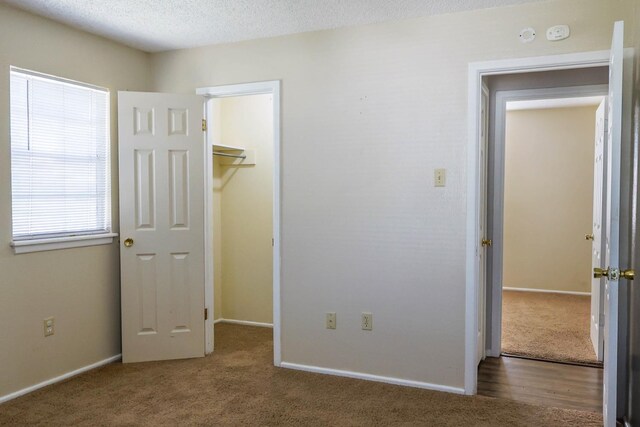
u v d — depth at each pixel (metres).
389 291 3.29
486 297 3.90
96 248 3.57
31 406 2.90
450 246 3.12
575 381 3.38
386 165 3.26
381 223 3.29
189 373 3.46
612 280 2.18
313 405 2.94
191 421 2.73
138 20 3.21
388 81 3.23
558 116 6.23
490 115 3.84
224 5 2.95
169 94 3.69
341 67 3.36
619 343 2.81
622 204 2.78
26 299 3.07
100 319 3.62
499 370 3.59
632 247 2.63
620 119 2.17
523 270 6.47
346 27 3.33
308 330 3.52
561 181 6.26
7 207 2.95
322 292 3.47
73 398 3.02
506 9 2.94
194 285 3.78
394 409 2.88
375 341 3.34
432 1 2.87
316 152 3.45
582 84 3.60
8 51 2.93
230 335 4.40
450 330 3.14
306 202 3.49
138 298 3.69
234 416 2.79
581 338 4.37
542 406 2.94
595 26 2.77
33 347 3.12
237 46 3.67
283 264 3.57
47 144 3.21
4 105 2.91
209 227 3.90
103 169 3.64
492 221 3.87
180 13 3.08
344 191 3.38
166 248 3.72
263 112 4.62
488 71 2.99
